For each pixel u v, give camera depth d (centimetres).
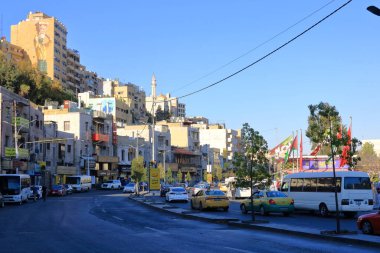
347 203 2616
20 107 6412
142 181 8206
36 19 14075
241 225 2098
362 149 10544
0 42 12738
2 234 1794
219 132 16738
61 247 1403
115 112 13575
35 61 13838
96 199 5388
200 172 13638
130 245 1441
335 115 1780
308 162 6038
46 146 7575
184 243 1492
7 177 4406
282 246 1417
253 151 2261
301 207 2922
